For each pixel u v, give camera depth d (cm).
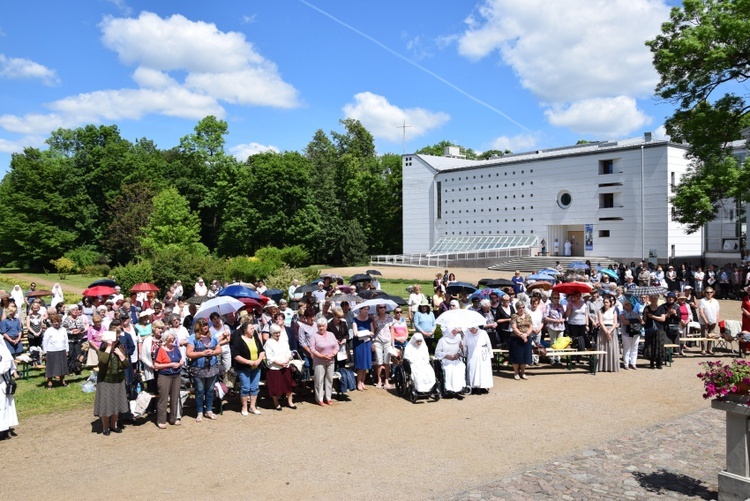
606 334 1662
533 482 860
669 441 1043
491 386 1445
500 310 1752
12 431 1184
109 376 1138
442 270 5759
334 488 861
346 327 1456
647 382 1530
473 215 6600
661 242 4891
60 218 7212
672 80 3023
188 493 852
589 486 841
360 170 8975
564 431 1121
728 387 759
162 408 1195
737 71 2903
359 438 1103
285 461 981
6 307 1767
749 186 2756
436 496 821
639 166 5050
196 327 1252
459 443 1062
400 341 1578
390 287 4297
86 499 837
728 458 770
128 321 1398
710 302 1944
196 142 8044
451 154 8019
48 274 6619
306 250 7725
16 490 875
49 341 1562
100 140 7925
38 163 7069
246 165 8356
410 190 7350
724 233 4475
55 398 1462
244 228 7456
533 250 5744
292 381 1334
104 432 1153
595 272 3266
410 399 1395
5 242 7038
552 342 1791
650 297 1719
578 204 5538
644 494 809
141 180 7444
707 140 2962
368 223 8300
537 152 6812
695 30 2841
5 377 1134
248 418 1257
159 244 5978
